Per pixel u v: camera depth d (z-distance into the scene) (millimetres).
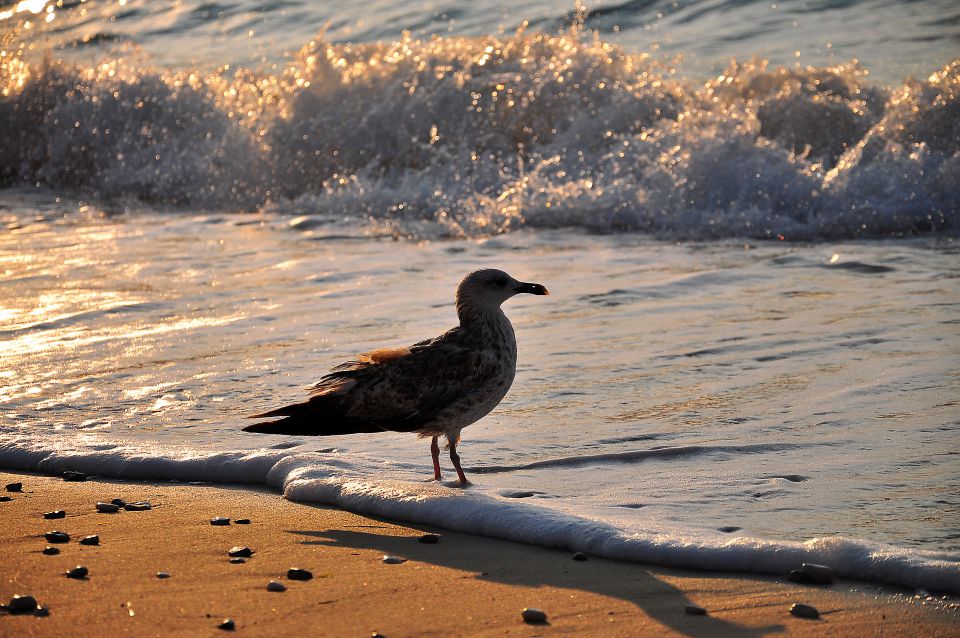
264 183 23484
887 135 20172
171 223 20781
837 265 15562
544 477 8242
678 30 29609
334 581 6148
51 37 35406
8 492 8117
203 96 26375
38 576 6180
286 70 26641
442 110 23078
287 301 14266
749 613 5699
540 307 13766
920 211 18172
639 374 10859
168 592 5930
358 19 33562
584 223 19234
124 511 7609
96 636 5289
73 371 11477
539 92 22828
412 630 5445
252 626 5449
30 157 26594
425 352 7973
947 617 5602
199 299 14508
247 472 8445
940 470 8000
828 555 6289
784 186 18906
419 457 8828
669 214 18969
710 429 9180
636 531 6773
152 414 10047
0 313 14008
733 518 7215
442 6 33469
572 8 31719
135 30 35656
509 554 6688
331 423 7887
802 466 8242
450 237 18672
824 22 28625
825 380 10352
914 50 25703
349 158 23172
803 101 21781
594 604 5824
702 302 13688
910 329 11945
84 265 16859
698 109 22047
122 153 25719
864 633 5434
